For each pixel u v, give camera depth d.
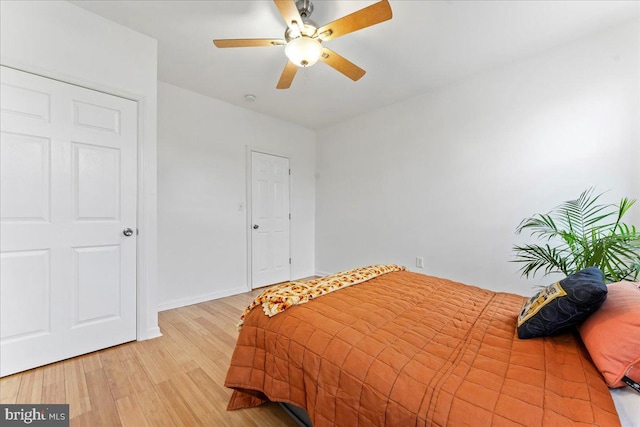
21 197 1.71
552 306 1.06
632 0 1.79
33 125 1.74
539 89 2.41
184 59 2.50
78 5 1.88
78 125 1.91
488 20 1.98
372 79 2.87
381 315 1.30
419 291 1.69
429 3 1.82
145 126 2.20
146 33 2.16
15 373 1.69
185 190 3.08
